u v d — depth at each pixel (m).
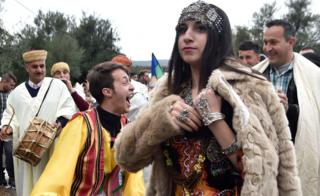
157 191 2.20
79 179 3.12
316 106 3.74
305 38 43.03
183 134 2.06
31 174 5.73
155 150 2.13
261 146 1.84
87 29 47.56
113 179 3.29
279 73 4.00
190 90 2.17
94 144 3.17
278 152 1.98
